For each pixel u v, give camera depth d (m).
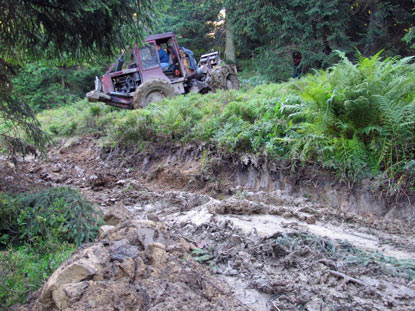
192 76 13.23
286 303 2.92
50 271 3.29
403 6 14.67
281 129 6.79
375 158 5.69
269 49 16.05
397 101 5.73
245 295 3.03
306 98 6.07
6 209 4.10
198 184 6.99
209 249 3.80
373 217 5.24
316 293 3.02
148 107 10.28
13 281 3.08
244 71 19.84
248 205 5.24
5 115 5.38
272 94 8.24
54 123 13.73
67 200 4.43
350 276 3.27
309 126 6.27
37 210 4.30
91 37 5.96
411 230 4.65
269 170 6.43
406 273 3.33
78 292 2.54
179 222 4.82
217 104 9.11
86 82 23.45
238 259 3.59
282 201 5.77
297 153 6.19
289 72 15.62
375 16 14.36
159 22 6.50
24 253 3.70
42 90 21.77
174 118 8.74
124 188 6.97
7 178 6.25
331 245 3.86
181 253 3.43
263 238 3.94
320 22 14.67
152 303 2.62
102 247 3.02
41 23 5.92
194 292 2.89
